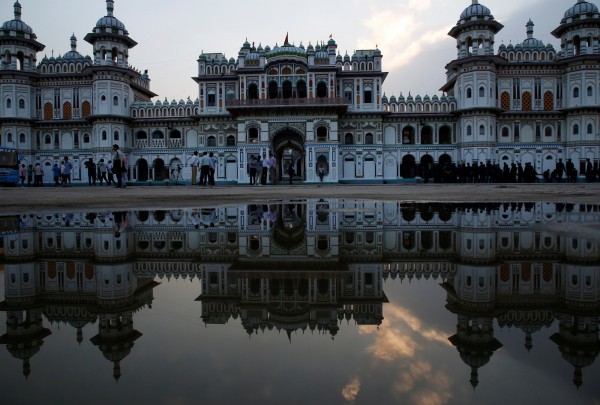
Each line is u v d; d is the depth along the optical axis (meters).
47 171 41.31
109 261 3.44
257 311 1.98
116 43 39.62
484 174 35.47
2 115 40.09
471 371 1.25
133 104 40.94
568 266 2.98
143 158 41.06
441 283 2.58
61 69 40.75
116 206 9.34
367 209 8.33
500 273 2.82
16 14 41.06
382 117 39.16
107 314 1.95
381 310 1.98
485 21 37.03
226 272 2.99
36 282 2.68
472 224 5.69
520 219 6.07
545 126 38.81
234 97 39.09
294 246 4.21
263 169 34.12
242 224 6.09
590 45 37.84
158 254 3.79
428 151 39.47
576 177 36.94
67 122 40.66
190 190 20.75
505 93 38.72
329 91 37.19
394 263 3.29
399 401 1.06
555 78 38.75
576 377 1.19
